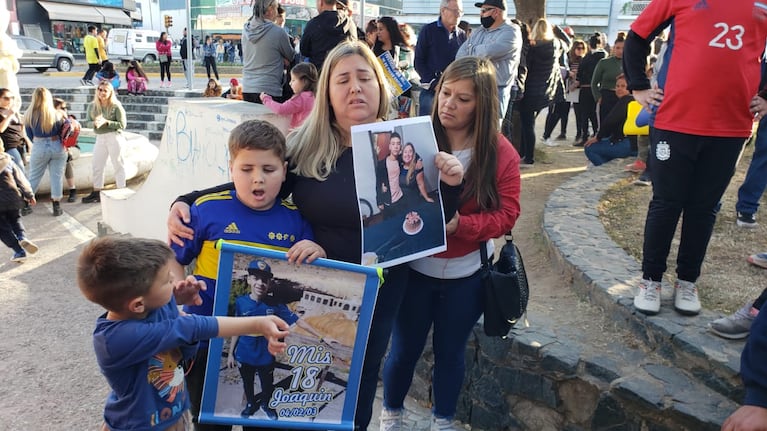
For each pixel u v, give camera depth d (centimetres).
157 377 186
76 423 307
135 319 177
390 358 263
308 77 484
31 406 320
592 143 685
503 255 247
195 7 4600
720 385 255
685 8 262
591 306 334
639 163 597
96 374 354
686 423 246
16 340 390
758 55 259
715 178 271
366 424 234
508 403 305
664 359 280
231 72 2600
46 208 702
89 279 168
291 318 194
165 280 175
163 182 441
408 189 202
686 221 288
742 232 430
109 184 786
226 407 199
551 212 464
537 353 289
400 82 512
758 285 340
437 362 259
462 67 221
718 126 261
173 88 1662
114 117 716
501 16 540
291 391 200
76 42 3838
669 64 271
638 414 260
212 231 201
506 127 659
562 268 376
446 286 241
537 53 673
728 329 271
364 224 199
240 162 197
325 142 206
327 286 193
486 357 310
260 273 189
